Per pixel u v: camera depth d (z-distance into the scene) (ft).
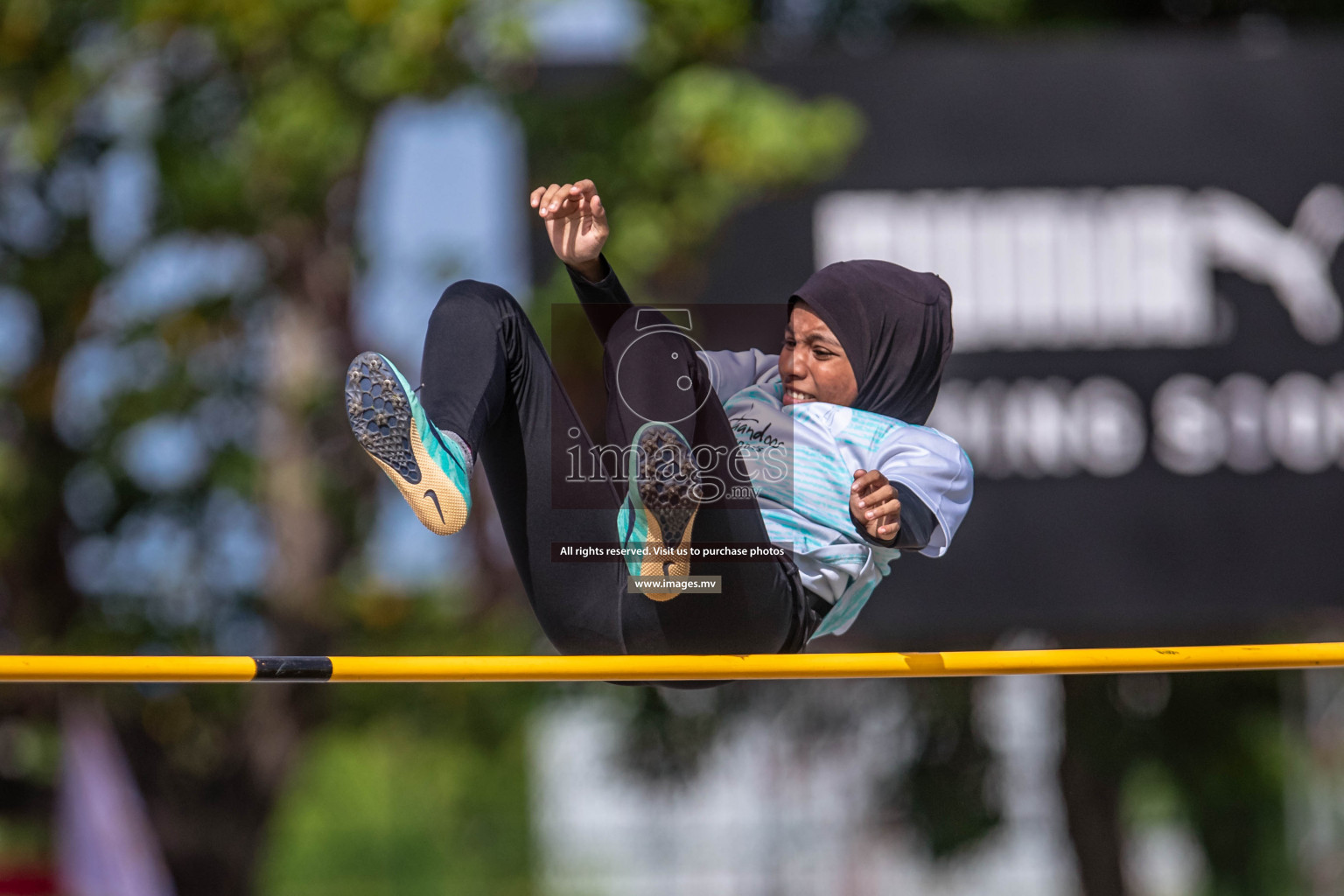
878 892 175.83
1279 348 101.65
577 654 39.11
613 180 92.94
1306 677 126.72
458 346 35.47
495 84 93.04
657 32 92.79
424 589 101.76
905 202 100.89
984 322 100.89
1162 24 121.19
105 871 101.40
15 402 93.04
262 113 87.35
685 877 209.97
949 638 106.22
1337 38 103.86
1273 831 127.34
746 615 36.40
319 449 97.71
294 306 96.78
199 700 96.43
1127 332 101.24
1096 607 99.45
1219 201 102.42
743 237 99.45
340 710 101.55
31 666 36.76
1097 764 112.27
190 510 95.61
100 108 92.43
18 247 94.12
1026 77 102.17
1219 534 100.12
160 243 93.30
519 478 37.01
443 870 210.38
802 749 121.70
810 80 100.99
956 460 37.58
